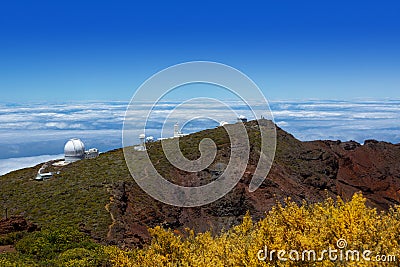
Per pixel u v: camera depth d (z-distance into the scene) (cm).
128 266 1111
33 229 2144
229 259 867
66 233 1828
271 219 955
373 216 880
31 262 1452
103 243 2183
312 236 801
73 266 1402
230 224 2972
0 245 1812
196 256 998
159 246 1084
